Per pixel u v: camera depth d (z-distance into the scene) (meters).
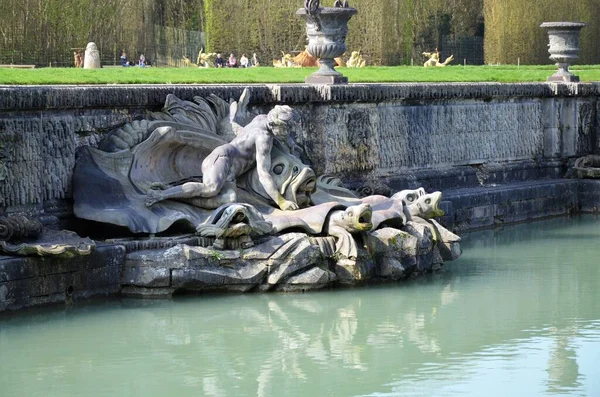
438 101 30.02
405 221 22.92
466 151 31.25
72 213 21.02
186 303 20.12
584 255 25.97
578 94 34.91
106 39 65.75
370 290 21.55
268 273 20.84
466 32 97.00
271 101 24.97
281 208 22.06
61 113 20.97
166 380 16.36
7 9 59.69
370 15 68.25
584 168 34.22
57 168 20.84
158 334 18.41
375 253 21.95
